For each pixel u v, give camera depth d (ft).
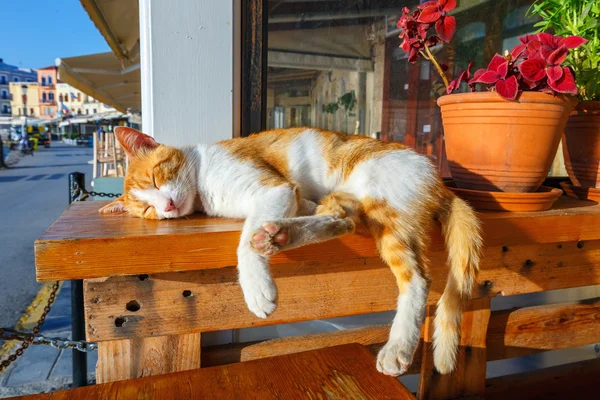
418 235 4.27
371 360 3.99
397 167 4.44
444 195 4.58
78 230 3.89
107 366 4.15
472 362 5.33
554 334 5.86
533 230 4.73
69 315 12.91
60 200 30.42
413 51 5.95
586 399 6.62
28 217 24.67
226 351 4.74
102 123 58.08
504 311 5.70
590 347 7.93
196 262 3.80
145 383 3.57
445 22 5.49
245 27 5.92
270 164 4.85
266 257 3.70
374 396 3.42
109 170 33.37
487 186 5.20
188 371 3.78
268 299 3.46
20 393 9.21
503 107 4.83
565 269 5.50
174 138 5.60
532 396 6.26
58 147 108.68
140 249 3.61
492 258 5.10
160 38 5.34
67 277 3.47
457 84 5.51
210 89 5.65
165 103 5.50
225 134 5.81
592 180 5.95
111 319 3.96
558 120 4.88
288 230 3.47
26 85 159.12
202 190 4.71
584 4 6.18
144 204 4.61
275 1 8.52
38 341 4.71
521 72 4.72
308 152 4.93
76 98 146.00
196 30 5.47
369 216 4.24
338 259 4.19
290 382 3.61
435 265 4.96
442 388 5.29
